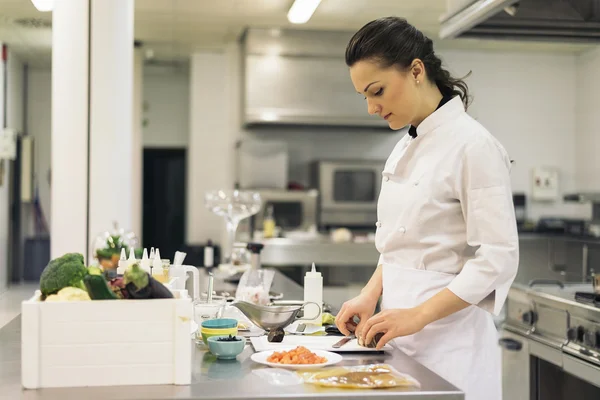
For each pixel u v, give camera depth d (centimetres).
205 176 820
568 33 325
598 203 760
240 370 162
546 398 318
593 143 772
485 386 194
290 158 784
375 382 147
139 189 792
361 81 192
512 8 297
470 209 188
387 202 210
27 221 591
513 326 342
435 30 707
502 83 792
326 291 633
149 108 960
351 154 792
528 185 795
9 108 574
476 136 192
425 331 195
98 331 149
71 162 415
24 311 148
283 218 709
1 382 154
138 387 148
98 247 312
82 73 417
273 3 622
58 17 417
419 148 201
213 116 818
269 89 707
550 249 656
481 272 179
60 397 140
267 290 279
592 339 271
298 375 156
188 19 676
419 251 201
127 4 426
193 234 823
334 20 678
